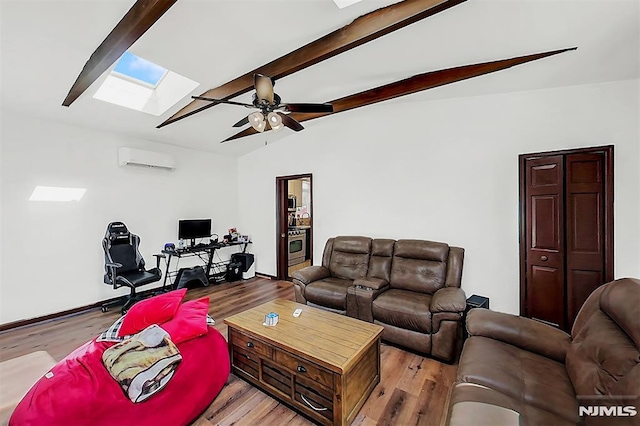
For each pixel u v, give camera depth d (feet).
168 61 8.86
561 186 9.34
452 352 8.29
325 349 6.24
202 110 12.06
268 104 8.08
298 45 8.29
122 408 5.22
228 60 8.98
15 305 10.94
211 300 13.99
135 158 13.79
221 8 6.72
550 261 9.54
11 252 10.85
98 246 13.14
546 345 5.91
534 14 6.35
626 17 6.14
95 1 6.28
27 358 8.81
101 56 7.69
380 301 9.57
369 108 13.42
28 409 4.85
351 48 7.67
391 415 6.30
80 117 11.75
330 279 12.51
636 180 8.61
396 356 8.83
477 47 7.91
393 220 13.25
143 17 6.23
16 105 10.36
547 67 8.52
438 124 11.96
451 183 11.74
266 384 7.04
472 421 3.97
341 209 14.90
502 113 10.65
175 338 6.58
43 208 11.59
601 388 4.17
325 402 5.98
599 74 8.56
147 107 12.26
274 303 9.21
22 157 11.05
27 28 6.97
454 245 11.72
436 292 9.72
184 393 6.00
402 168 12.92
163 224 15.75
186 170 16.84
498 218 10.82
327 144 15.31
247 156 19.27
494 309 10.94
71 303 12.33
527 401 4.58
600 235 8.81
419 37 7.65
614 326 4.77
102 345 6.73
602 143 9.04
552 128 9.81
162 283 15.65
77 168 12.49
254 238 19.13
